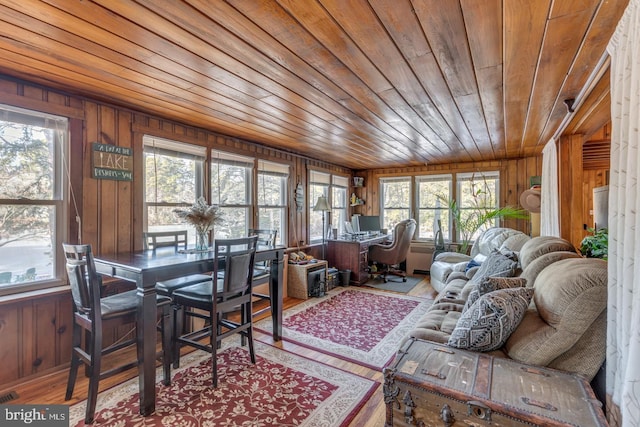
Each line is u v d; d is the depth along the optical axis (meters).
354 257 5.12
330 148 4.45
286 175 4.70
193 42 1.66
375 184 6.48
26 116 2.23
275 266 2.96
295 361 2.54
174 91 2.36
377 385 2.19
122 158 2.74
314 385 2.19
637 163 1.12
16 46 1.71
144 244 2.83
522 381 1.31
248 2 1.32
